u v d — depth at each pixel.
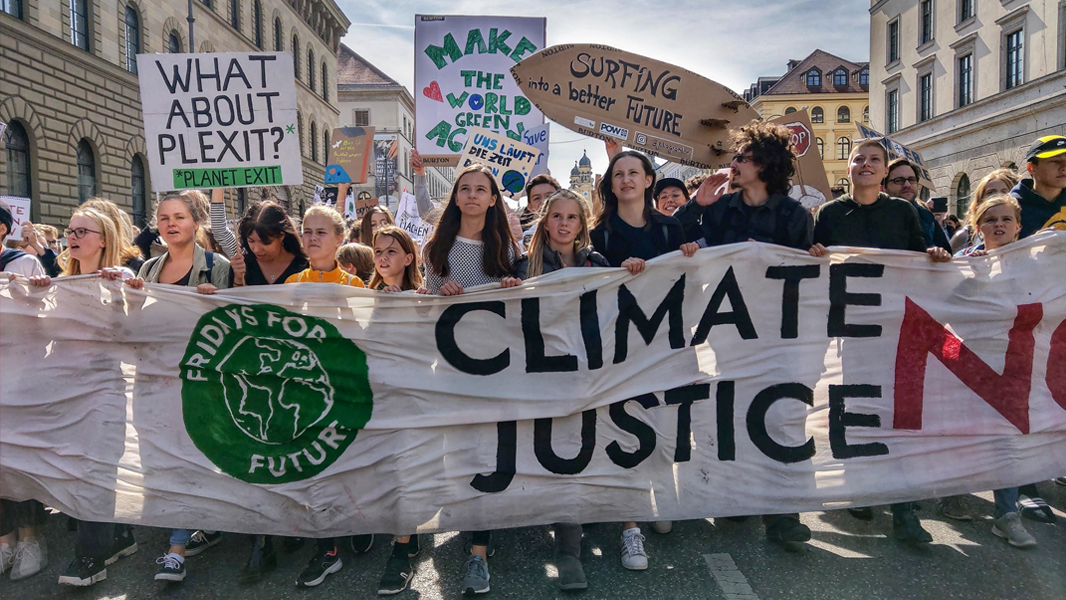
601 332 3.31
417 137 6.92
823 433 3.40
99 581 3.19
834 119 57.06
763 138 3.54
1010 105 25.84
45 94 18.00
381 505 3.17
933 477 3.39
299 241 3.86
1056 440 3.51
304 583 3.10
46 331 3.23
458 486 3.19
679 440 3.32
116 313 3.22
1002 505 3.45
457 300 3.26
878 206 3.70
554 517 3.20
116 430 3.20
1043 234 3.57
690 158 5.15
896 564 3.20
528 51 6.89
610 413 3.29
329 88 40.56
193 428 3.21
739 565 3.21
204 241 5.09
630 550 3.21
